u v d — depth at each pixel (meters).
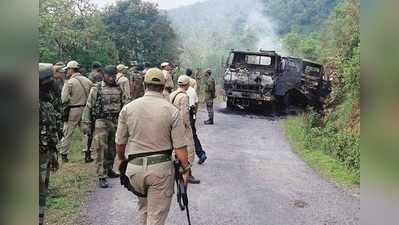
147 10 26.61
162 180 3.57
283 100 16.77
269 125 13.95
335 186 6.81
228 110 17.52
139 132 3.61
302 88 16.73
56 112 4.34
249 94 16.12
